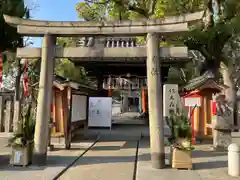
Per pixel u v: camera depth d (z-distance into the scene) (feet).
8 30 32.17
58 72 67.97
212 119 29.45
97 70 55.83
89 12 46.19
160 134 19.36
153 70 19.84
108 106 47.47
